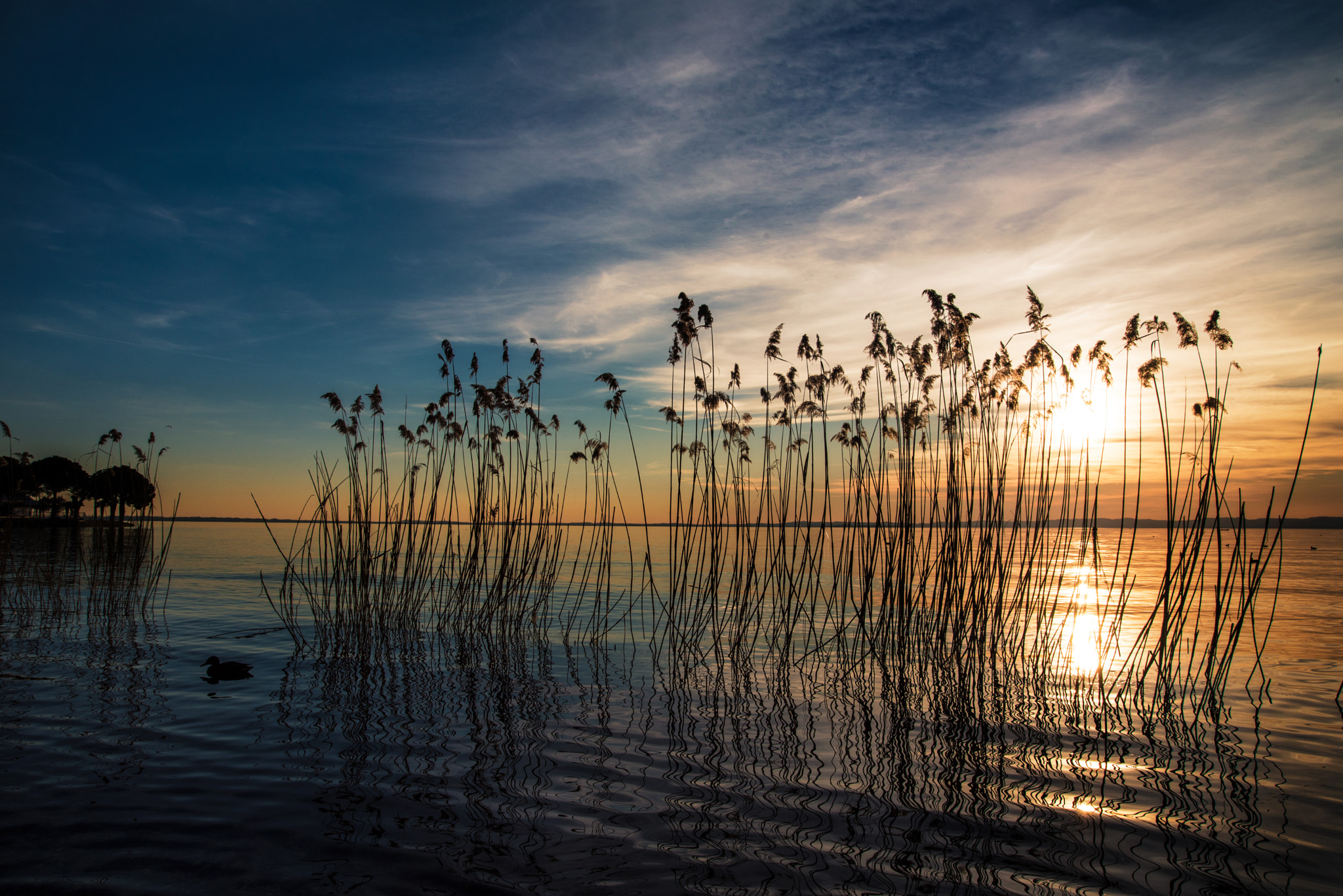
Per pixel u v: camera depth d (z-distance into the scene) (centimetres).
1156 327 776
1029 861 365
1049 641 966
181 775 470
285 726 580
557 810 424
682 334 1027
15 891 324
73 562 1750
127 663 792
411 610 1088
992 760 523
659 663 855
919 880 345
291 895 327
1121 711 661
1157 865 363
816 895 330
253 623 1063
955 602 902
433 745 540
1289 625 1152
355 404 1063
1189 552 740
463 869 352
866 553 914
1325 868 360
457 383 1140
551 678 766
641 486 1074
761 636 1045
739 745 550
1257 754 538
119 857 360
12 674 727
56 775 465
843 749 545
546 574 1100
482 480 1077
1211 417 714
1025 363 910
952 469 900
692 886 338
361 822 404
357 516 1025
